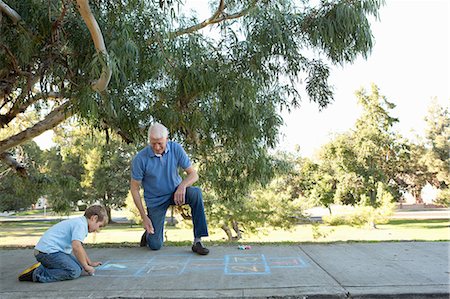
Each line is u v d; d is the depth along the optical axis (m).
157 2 6.16
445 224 27.44
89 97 5.40
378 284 3.09
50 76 6.74
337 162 29.81
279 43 7.09
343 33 6.66
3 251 5.24
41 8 5.80
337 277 3.33
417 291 2.89
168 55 6.48
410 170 35.97
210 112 7.61
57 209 11.92
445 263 3.83
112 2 5.91
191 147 8.52
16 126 14.22
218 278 3.41
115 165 30.89
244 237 15.41
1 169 12.27
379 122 30.58
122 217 44.97
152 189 4.70
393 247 4.78
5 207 27.20
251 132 7.67
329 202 23.67
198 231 4.55
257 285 3.16
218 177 9.32
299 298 2.88
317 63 7.93
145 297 2.96
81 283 3.38
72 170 33.19
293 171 15.84
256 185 10.88
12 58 5.90
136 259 4.32
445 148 36.47
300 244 5.14
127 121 7.12
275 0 7.28
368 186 28.94
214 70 7.04
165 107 7.27
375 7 6.65
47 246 3.51
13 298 3.05
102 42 5.29
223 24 7.53
